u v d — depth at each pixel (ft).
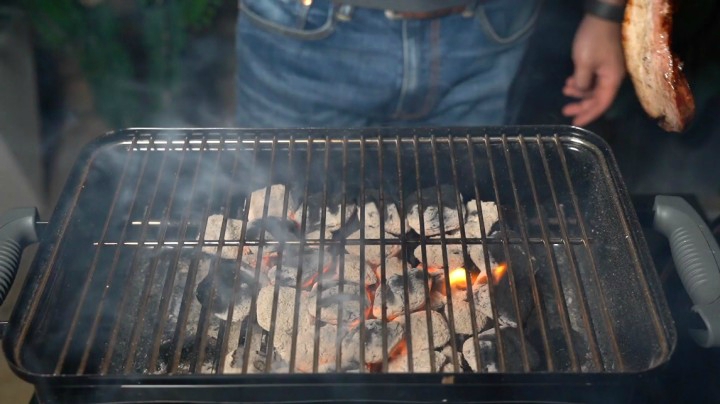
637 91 4.36
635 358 3.16
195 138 4.07
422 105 4.90
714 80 6.39
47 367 3.10
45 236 3.39
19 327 3.00
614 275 3.52
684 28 6.10
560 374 2.76
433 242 3.61
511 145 4.05
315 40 4.51
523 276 3.74
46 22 6.59
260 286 3.69
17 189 6.36
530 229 4.07
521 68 5.03
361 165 3.94
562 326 3.34
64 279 3.37
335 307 3.48
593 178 3.88
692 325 3.62
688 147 6.79
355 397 2.85
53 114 7.20
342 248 3.59
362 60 4.58
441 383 2.79
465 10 4.36
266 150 4.08
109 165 3.97
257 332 3.53
